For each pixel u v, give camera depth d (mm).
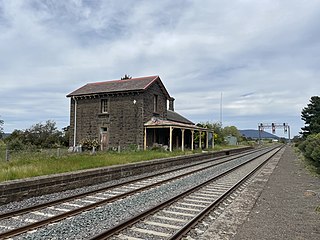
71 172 11875
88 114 30562
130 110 28609
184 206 8477
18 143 25109
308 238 5875
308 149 20562
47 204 8312
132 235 5934
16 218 7055
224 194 9773
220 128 60344
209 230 6367
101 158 17125
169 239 5496
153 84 30312
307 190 11375
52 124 33875
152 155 21453
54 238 5734
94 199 9375
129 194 10148
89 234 6008
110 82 32719
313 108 40469
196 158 25828
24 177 10578
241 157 31703
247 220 7156
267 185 12680
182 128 29828
